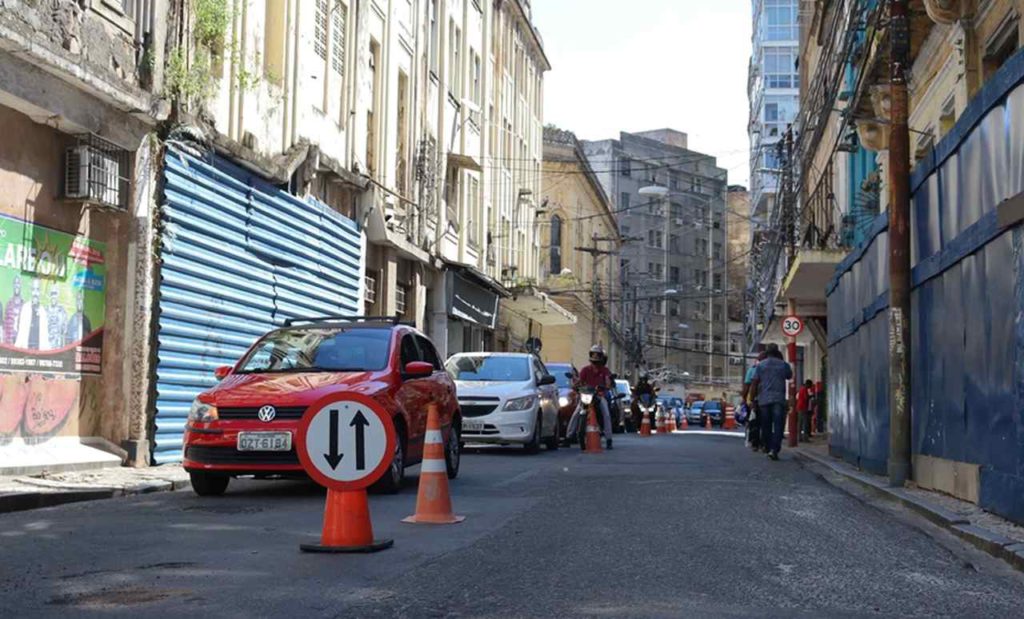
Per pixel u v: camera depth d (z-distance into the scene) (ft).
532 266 156.76
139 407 45.06
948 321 35.83
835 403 62.08
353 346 38.27
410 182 91.40
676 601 19.35
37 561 22.63
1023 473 27.86
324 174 71.36
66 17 40.16
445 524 28.76
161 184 46.80
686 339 337.93
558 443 67.46
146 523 28.55
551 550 24.72
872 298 48.29
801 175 115.96
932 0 49.75
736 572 22.38
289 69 63.62
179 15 48.67
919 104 62.28
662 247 331.57
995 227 29.84
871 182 73.97
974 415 32.73
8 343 38.58
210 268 51.88
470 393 58.95
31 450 39.75
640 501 34.83
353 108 75.51
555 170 202.39
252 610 18.16
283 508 32.24
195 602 18.72
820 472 50.90
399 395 36.37
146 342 45.55
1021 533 26.94
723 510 32.89
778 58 230.68
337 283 72.59
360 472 24.16
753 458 60.85
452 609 18.45
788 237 104.94
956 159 34.99
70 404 42.47
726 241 362.12
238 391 34.50
